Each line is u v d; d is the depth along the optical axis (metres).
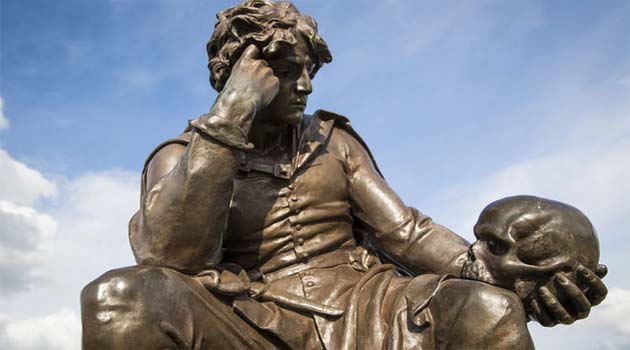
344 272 4.56
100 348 3.61
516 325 3.56
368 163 5.01
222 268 4.23
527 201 3.93
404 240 4.59
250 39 4.57
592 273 3.76
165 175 4.22
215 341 3.88
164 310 3.73
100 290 3.67
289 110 4.73
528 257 3.80
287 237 4.62
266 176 4.72
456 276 4.00
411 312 3.85
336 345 4.07
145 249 3.99
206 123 4.00
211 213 3.97
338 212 4.77
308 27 4.71
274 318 4.08
